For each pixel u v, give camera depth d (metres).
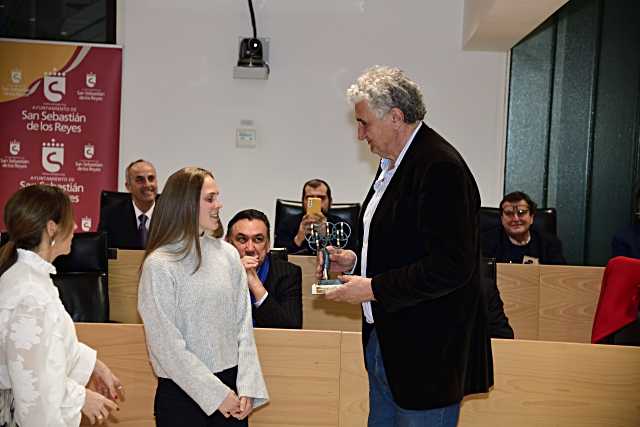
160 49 6.37
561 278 4.18
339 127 6.39
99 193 6.35
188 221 2.34
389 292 2.00
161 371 2.33
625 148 6.24
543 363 2.70
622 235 4.44
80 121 6.34
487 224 4.89
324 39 6.37
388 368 2.08
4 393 2.05
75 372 2.30
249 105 6.39
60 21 6.50
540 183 6.36
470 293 2.08
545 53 6.32
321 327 4.06
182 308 2.31
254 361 2.44
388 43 6.36
